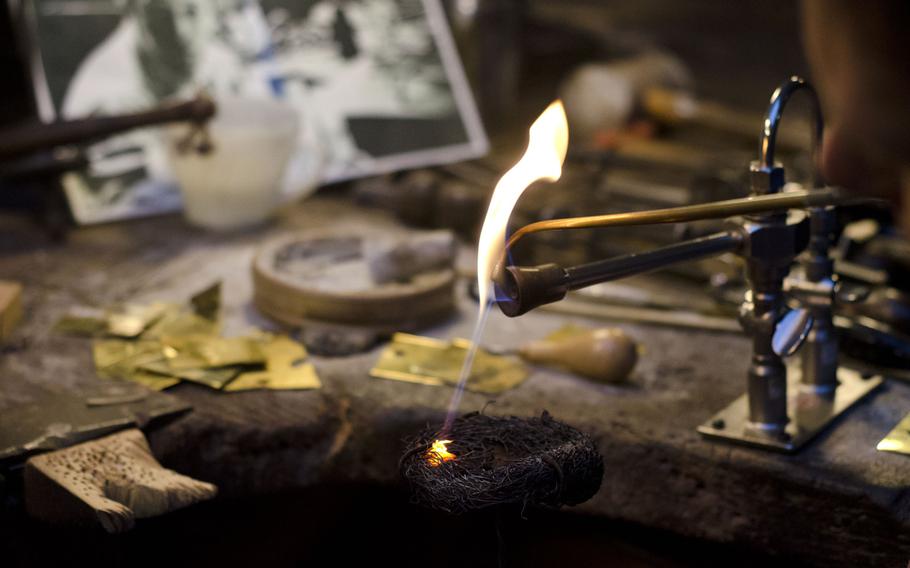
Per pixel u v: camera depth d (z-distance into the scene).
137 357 1.47
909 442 1.24
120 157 2.08
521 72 3.02
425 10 2.43
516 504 0.85
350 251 1.71
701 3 4.71
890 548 1.15
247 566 1.37
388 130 2.30
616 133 2.45
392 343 1.51
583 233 1.84
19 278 1.78
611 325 1.60
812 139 1.22
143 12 2.18
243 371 1.43
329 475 1.37
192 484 1.13
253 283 1.63
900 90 0.63
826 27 0.65
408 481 0.89
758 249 1.11
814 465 1.20
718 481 1.23
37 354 1.49
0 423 1.26
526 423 0.92
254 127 1.89
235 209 1.96
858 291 1.51
